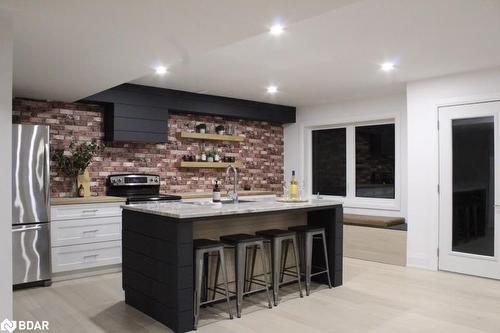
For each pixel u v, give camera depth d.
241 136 6.98
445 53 4.00
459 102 4.80
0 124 2.67
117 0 2.33
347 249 5.84
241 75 4.93
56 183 5.18
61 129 5.22
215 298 3.79
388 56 4.10
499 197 4.51
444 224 4.93
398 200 6.14
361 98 6.50
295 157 7.47
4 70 2.64
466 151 4.77
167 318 3.26
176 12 2.48
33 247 4.36
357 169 6.82
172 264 3.19
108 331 3.16
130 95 5.38
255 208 3.62
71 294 4.12
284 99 6.61
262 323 3.31
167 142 5.88
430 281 4.52
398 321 3.35
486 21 3.15
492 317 3.45
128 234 3.81
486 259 4.61
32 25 2.71
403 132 6.05
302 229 4.12
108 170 5.59
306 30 3.35
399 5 2.85
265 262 3.81
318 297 3.98
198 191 6.45
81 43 3.06
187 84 5.45
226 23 2.67
